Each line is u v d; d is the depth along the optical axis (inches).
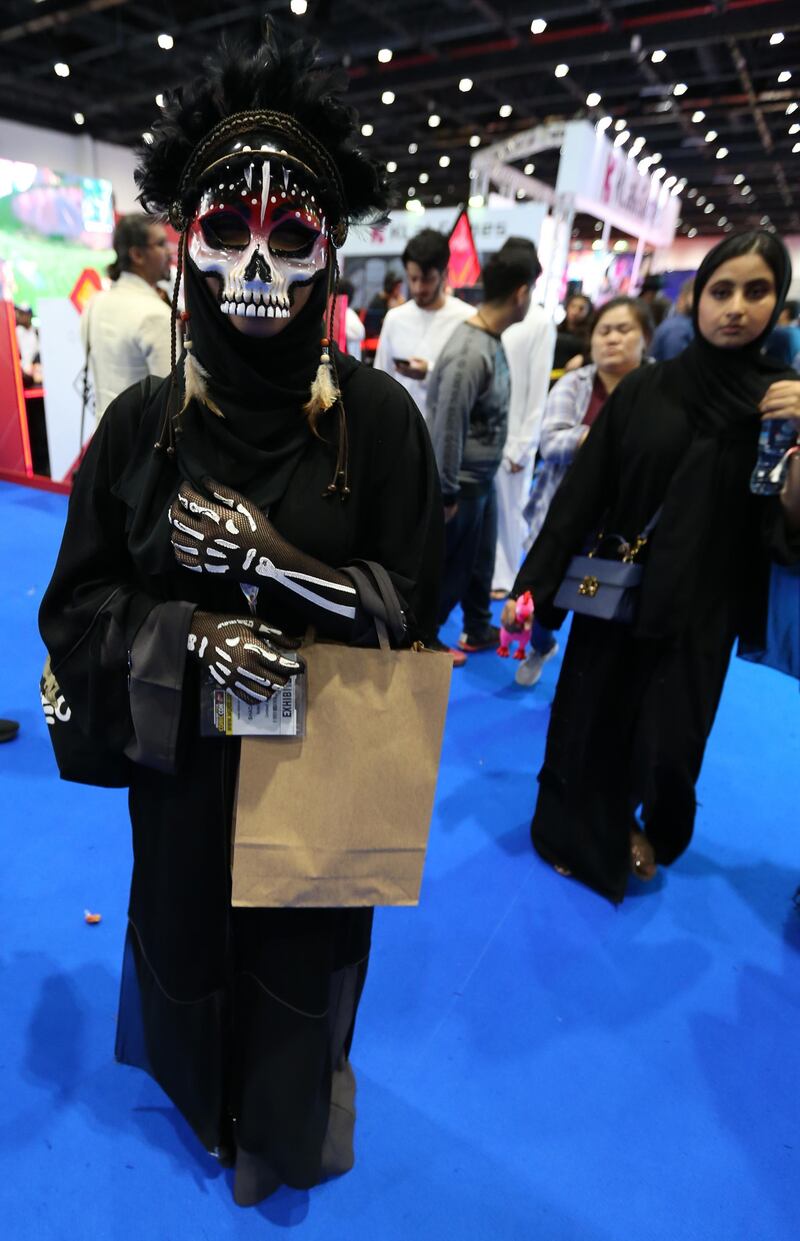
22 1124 50.3
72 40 348.5
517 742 102.0
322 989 39.6
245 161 28.0
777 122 405.7
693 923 72.7
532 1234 46.6
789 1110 55.3
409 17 298.5
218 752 35.4
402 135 486.0
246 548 29.8
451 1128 52.3
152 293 114.3
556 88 379.6
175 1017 41.8
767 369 60.2
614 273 354.6
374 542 35.9
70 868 72.9
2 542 168.4
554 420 101.0
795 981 66.9
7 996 59.2
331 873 35.3
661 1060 58.4
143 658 32.9
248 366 30.2
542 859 79.5
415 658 32.8
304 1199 47.4
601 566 65.2
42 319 200.1
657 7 279.7
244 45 30.7
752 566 64.2
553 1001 62.9
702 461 59.6
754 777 97.9
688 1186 49.9
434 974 64.6
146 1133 50.3
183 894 38.2
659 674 65.4
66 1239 44.4
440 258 119.6
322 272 30.6
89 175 486.0
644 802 69.9
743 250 55.2
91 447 35.5
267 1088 41.2
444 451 96.7
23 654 115.5
